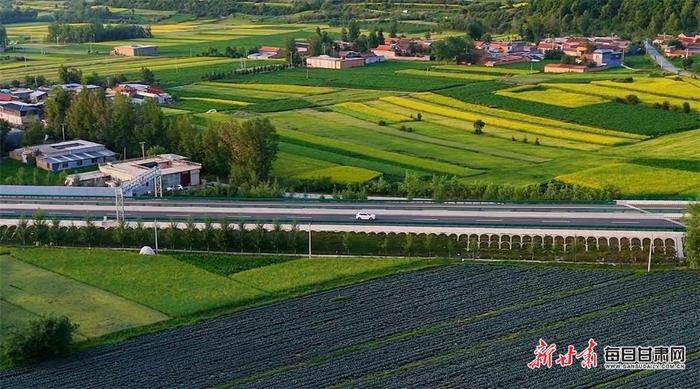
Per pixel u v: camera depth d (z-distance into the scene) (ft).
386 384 253.44
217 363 268.41
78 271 344.08
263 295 318.24
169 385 255.70
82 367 268.00
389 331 287.07
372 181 475.31
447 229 368.48
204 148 503.20
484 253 358.84
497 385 251.80
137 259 357.41
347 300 312.91
